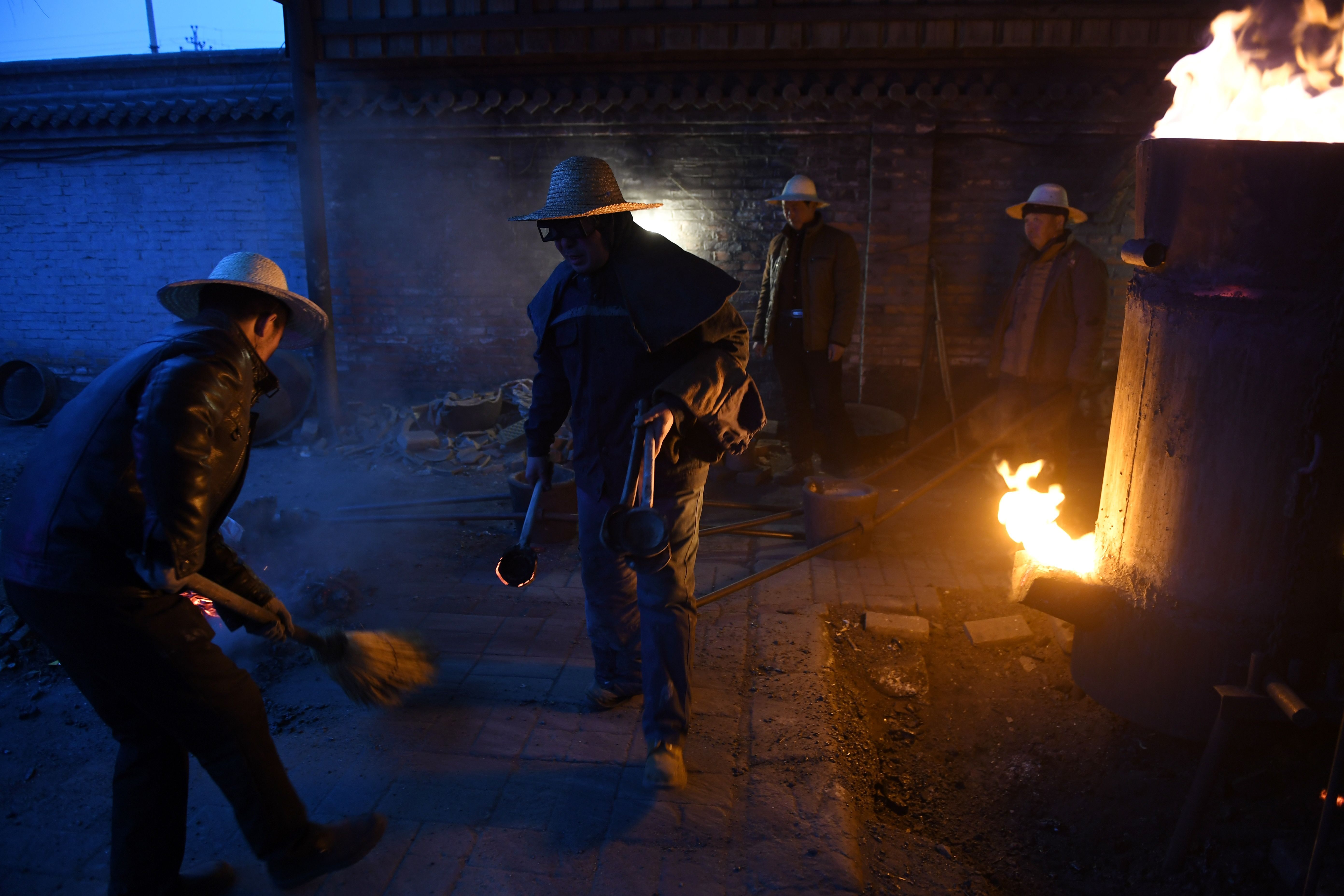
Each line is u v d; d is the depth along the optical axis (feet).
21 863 7.65
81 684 6.33
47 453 6.07
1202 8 19.95
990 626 12.16
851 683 10.96
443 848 7.75
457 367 26.05
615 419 8.59
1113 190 22.40
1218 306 7.76
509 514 16.52
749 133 23.24
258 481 20.38
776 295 19.20
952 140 22.80
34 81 26.68
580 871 7.48
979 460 21.02
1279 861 7.65
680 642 8.63
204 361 5.99
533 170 24.39
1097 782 9.10
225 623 7.09
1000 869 8.34
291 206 25.95
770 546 15.51
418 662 9.13
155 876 6.63
